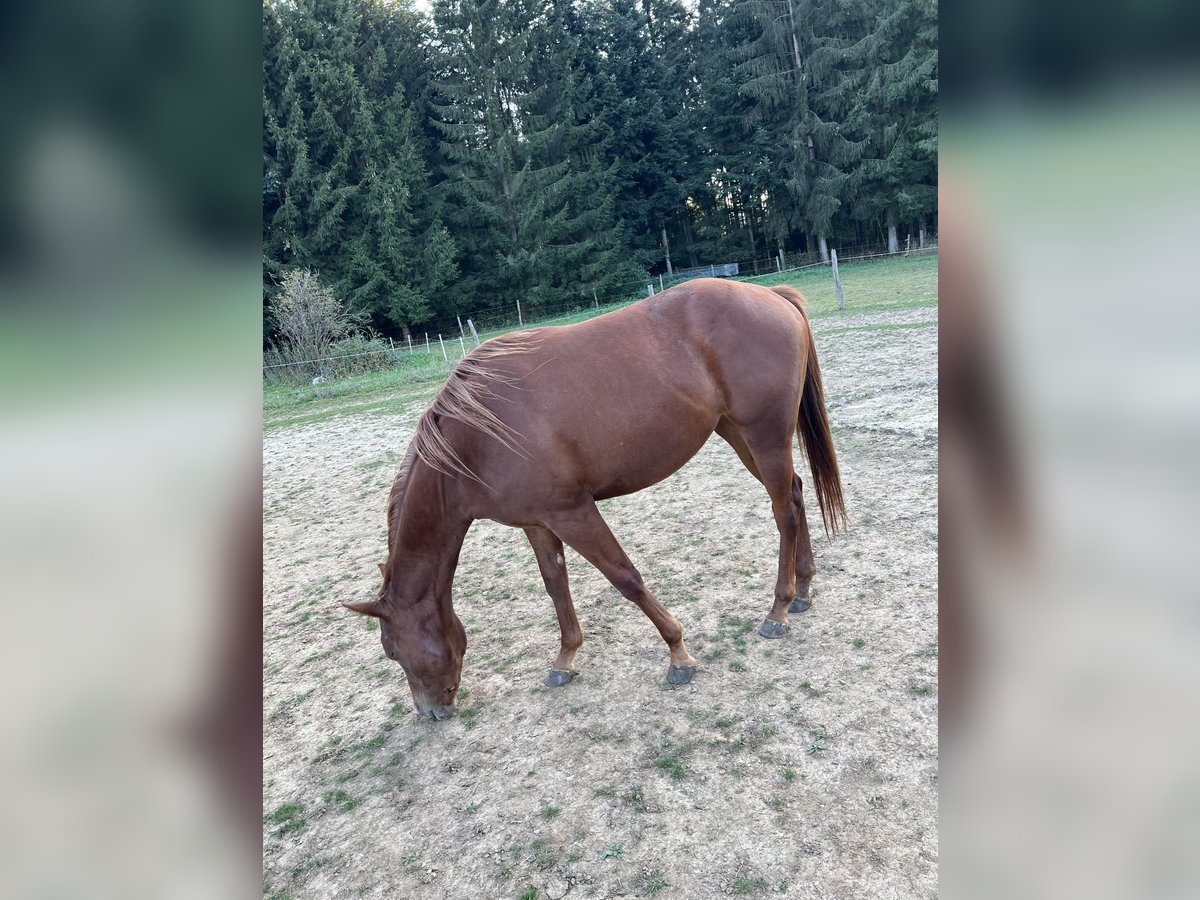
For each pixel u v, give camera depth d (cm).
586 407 253
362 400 1180
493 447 251
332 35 2206
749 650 294
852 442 524
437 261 2367
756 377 279
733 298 284
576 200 2695
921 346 810
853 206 2634
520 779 244
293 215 2116
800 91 2608
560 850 211
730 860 198
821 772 223
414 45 2670
